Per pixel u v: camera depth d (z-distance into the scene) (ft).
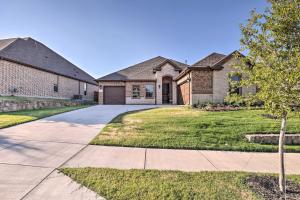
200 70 52.16
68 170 13.51
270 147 20.74
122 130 25.93
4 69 51.55
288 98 10.52
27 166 14.11
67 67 89.25
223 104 48.60
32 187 11.11
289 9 11.27
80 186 11.37
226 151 19.84
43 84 67.15
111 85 79.71
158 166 15.11
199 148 20.38
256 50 12.44
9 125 27.55
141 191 10.93
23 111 44.50
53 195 10.34
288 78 10.18
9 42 63.16
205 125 27.63
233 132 24.88
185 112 39.78
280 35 11.76
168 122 29.58
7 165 14.17
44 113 40.75
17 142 20.13
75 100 82.23
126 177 12.70
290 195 11.14
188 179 12.68
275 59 11.55
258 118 31.50
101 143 20.71
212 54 58.44
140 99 78.33
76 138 22.52
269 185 12.27
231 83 14.51
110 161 15.87
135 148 19.84
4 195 10.19
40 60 69.31
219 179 12.80
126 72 84.69
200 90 51.98
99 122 32.30
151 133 24.45
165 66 77.46
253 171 14.60
